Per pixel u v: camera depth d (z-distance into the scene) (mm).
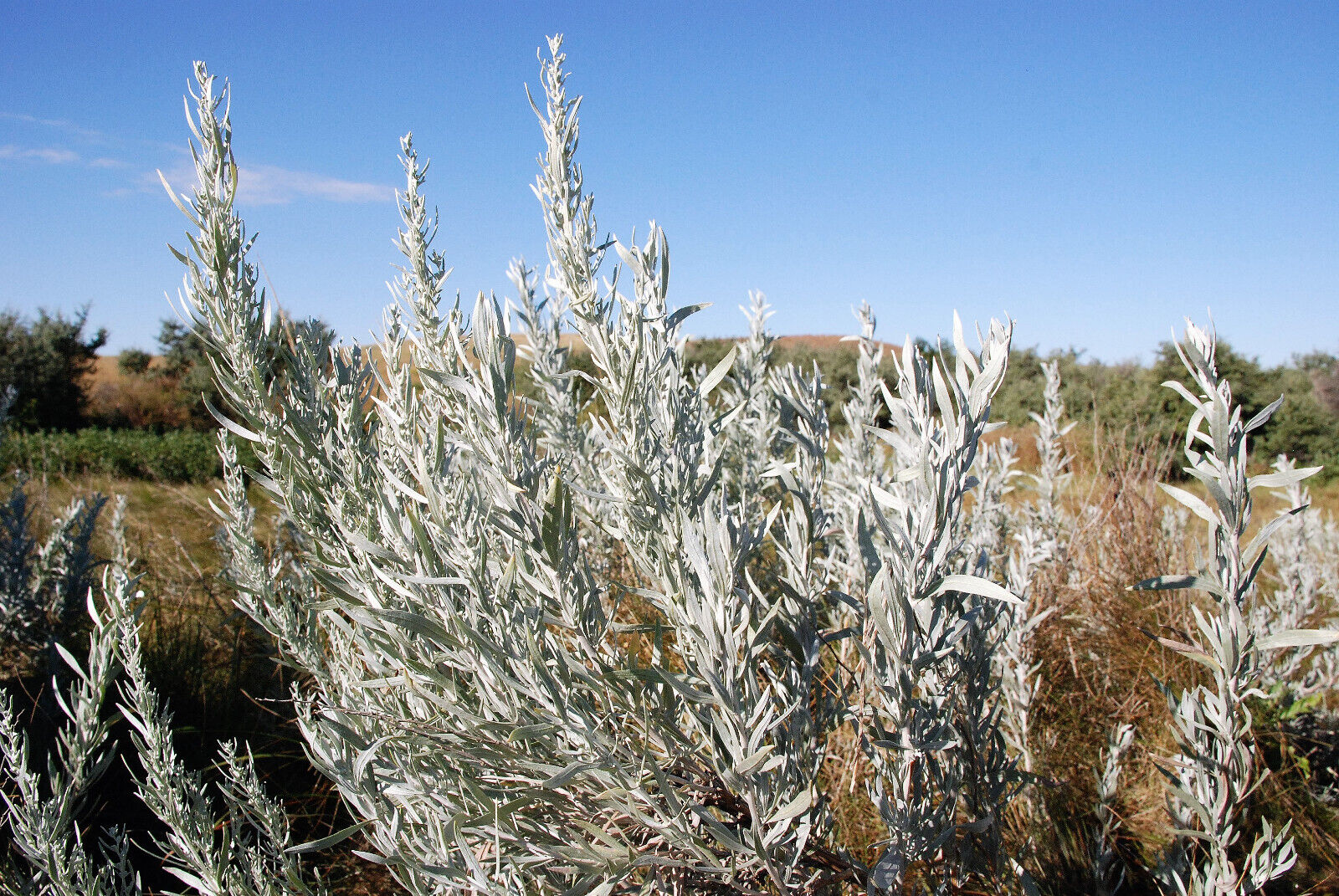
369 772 1124
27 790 1267
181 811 1347
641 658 1691
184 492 6797
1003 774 1315
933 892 1257
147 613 3939
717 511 1172
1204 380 1034
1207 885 1235
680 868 1054
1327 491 9977
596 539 2516
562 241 1148
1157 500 4965
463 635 999
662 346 1172
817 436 1462
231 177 1064
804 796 909
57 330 22578
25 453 12062
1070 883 2105
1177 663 3373
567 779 907
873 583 1005
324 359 1269
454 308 1318
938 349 980
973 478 1016
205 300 1061
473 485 1109
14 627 3422
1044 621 3297
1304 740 2908
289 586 1672
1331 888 2209
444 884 1081
